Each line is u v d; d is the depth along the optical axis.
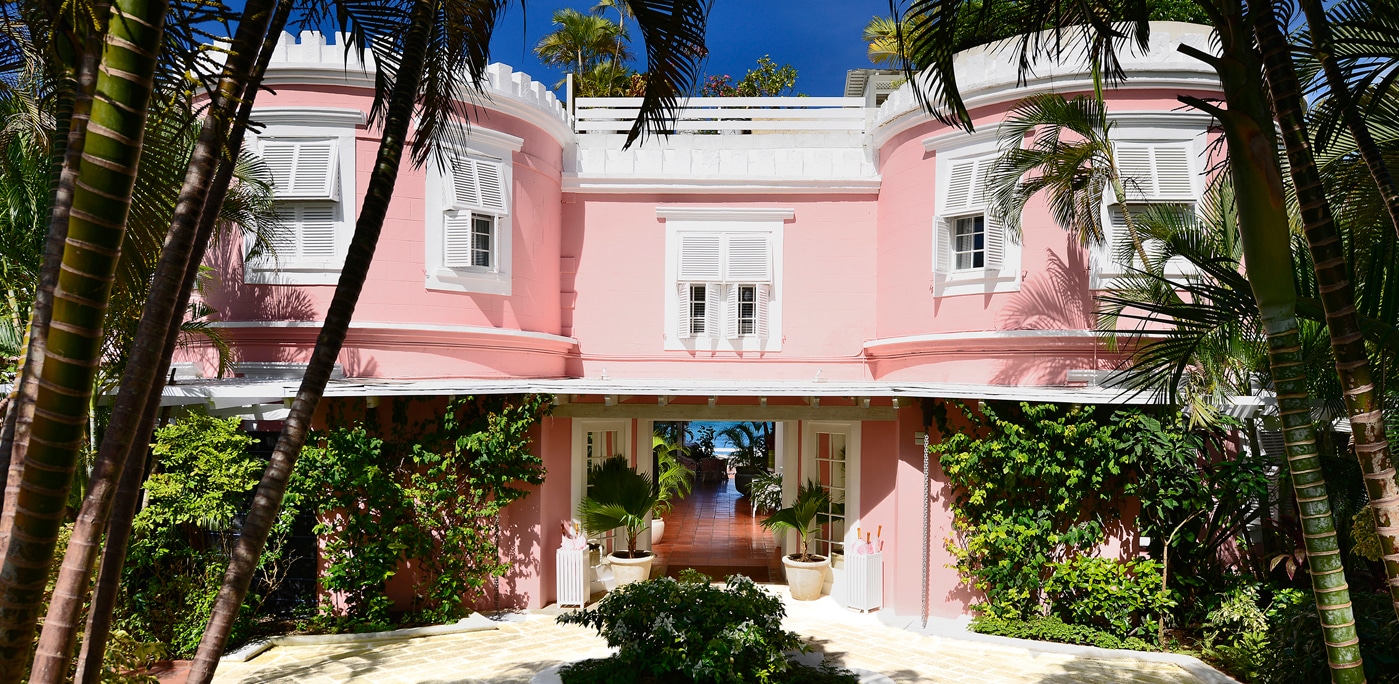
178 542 9.23
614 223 13.87
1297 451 3.82
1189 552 9.56
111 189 2.30
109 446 2.94
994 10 5.27
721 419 11.23
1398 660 6.01
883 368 13.25
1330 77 4.32
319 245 11.18
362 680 8.19
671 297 13.77
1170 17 16.11
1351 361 3.74
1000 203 10.23
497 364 12.27
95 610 3.36
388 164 4.15
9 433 3.40
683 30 5.65
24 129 5.96
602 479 11.59
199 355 11.49
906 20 4.93
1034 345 10.92
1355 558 9.08
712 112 14.82
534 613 10.76
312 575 10.33
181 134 3.70
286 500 9.72
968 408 10.09
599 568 11.78
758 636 7.46
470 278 11.93
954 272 11.69
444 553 10.35
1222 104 10.65
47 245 3.03
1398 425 5.42
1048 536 9.82
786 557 11.88
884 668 8.60
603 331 13.79
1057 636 9.48
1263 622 8.57
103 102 2.29
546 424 11.13
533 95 12.73
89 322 2.34
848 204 13.69
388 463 10.41
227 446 9.07
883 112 12.97
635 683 7.36
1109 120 10.66
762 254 13.72
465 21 6.23
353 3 5.52
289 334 11.09
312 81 11.12
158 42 2.37
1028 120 9.81
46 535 2.39
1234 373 9.25
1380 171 4.29
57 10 3.20
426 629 9.88
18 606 2.39
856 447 11.53
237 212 9.88
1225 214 8.89
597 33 25.91
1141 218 9.84
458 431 10.52
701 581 8.25
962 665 8.70
